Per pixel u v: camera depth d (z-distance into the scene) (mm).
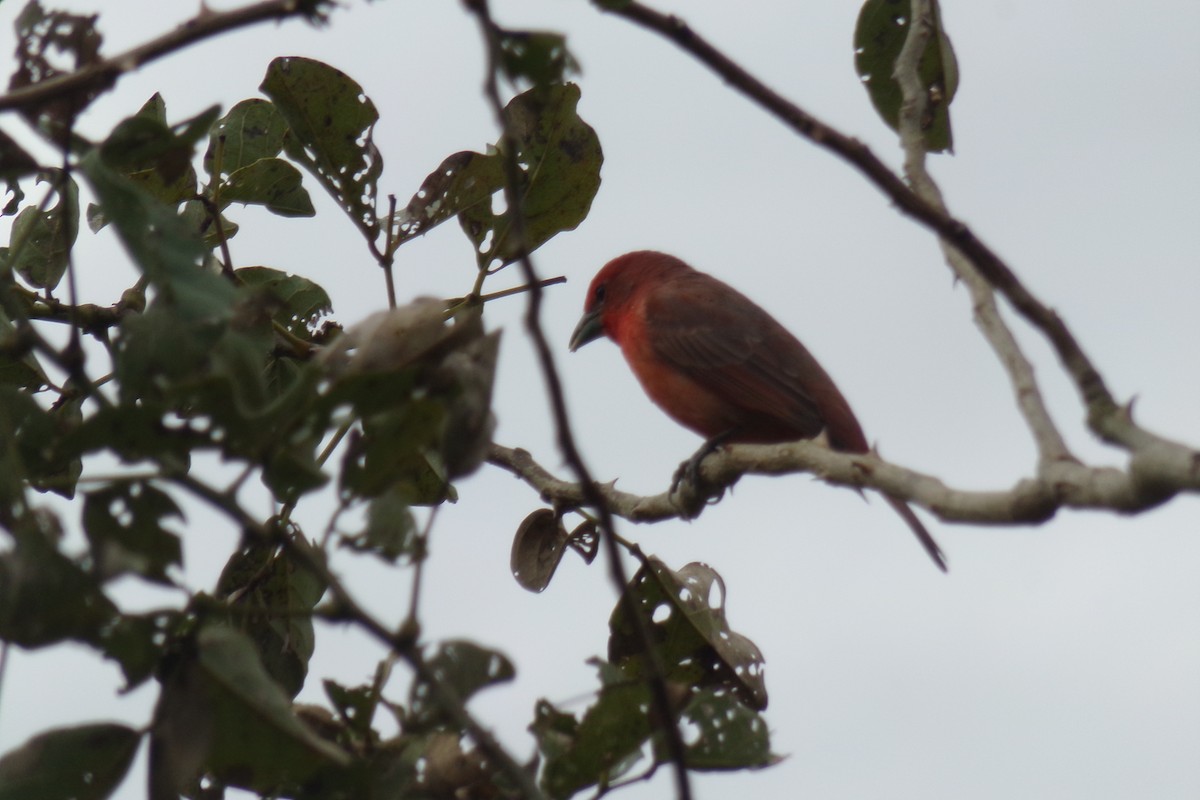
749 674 8594
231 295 5945
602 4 5801
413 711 6102
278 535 5598
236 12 6023
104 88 6125
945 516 5910
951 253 7230
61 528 5773
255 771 5621
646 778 6531
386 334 5676
